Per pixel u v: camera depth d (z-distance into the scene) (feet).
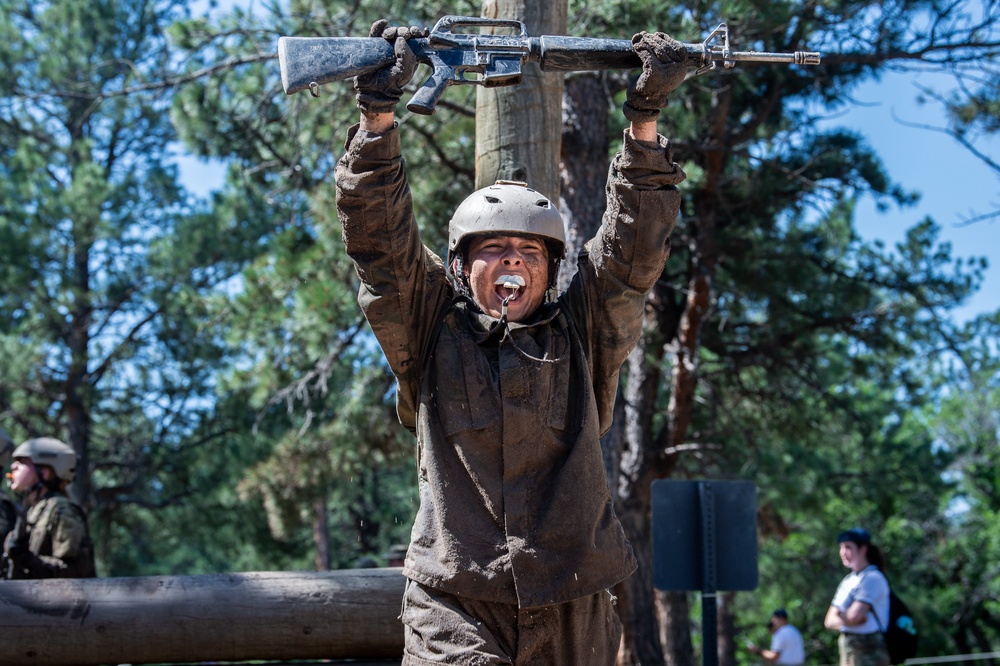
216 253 72.33
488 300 11.76
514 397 11.20
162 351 77.00
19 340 71.61
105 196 70.79
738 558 24.76
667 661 57.31
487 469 11.13
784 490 62.85
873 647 27.73
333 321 40.34
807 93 51.47
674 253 54.70
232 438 77.56
